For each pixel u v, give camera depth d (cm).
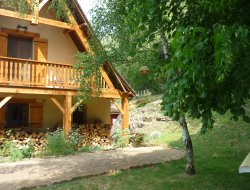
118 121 2169
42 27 1530
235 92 473
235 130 1574
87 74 1002
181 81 423
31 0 1225
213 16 484
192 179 873
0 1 1327
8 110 1458
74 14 1446
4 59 1248
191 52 359
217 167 1009
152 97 2734
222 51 317
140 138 1559
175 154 1260
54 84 1363
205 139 1530
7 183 803
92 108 1703
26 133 1395
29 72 1307
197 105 500
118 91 1553
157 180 866
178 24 509
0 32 1388
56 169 977
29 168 992
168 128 1917
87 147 1397
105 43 1002
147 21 523
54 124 1566
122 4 837
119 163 1074
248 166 361
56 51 1567
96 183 825
